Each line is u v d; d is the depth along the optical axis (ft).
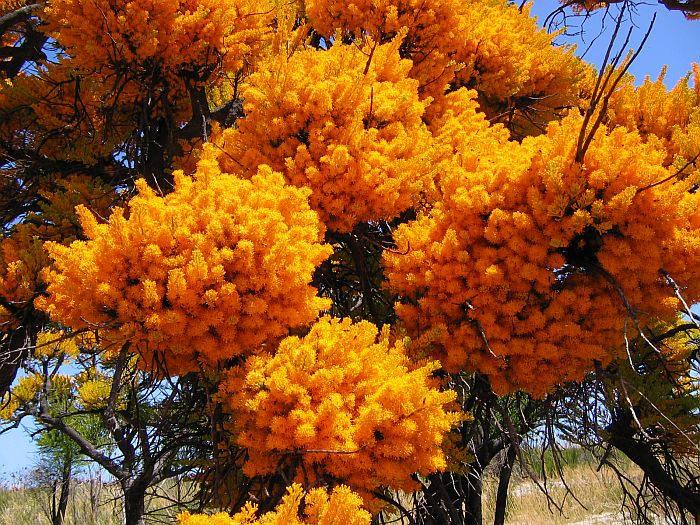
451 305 13.42
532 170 13.29
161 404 17.22
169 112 19.76
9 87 22.22
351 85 14.10
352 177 13.66
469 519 21.68
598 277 13.58
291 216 12.20
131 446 18.85
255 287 11.41
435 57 20.04
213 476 17.90
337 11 20.12
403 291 14.76
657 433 20.24
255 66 20.54
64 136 21.45
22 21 22.40
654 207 12.52
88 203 18.81
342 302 18.79
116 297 10.85
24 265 16.80
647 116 21.83
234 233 11.35
